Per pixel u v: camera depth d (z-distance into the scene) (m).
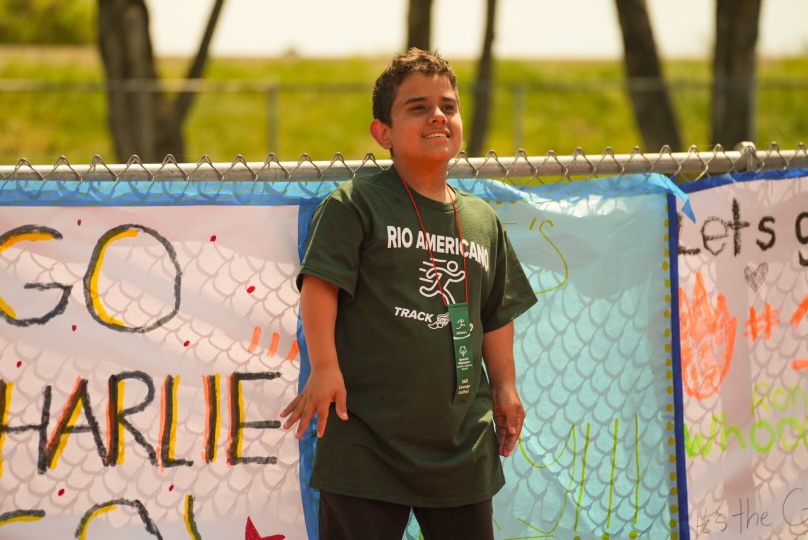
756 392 6.60
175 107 23.47
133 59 22.94
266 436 5.44
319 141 40.41
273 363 5.44
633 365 6.11
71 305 5.14
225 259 5.34
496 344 5.39
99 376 5.18
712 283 6.40
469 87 26.59
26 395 5.10
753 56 25.00
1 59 49.41
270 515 5.45
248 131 40.25
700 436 6.34
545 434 5.95
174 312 5.28
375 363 4.96
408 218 5.04
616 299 6.07
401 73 5.20
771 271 6.65
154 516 5.27
